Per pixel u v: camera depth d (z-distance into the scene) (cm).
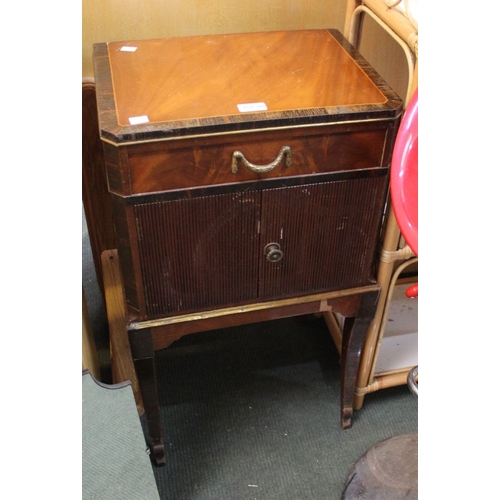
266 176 85
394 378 127
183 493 115
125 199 81
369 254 99
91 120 118
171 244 88
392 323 138
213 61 97
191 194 83
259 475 118
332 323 139
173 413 130
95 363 126
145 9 113
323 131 83
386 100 86
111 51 99
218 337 149
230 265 93
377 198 93
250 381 138
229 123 78
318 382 138
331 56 100
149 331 96
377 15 96
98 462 83
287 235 92
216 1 115
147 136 76
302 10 120
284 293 100
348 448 124
